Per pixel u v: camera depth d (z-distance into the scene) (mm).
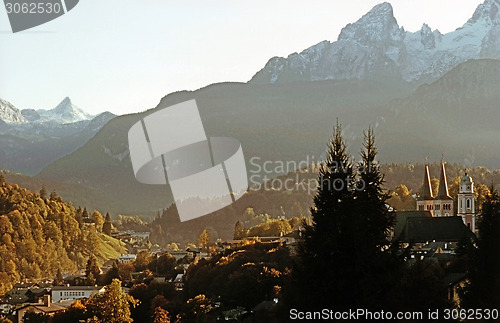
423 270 99062
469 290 117500
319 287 89188
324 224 92375
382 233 93812
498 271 117500
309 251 91875
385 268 90250
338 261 89812
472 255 121438
